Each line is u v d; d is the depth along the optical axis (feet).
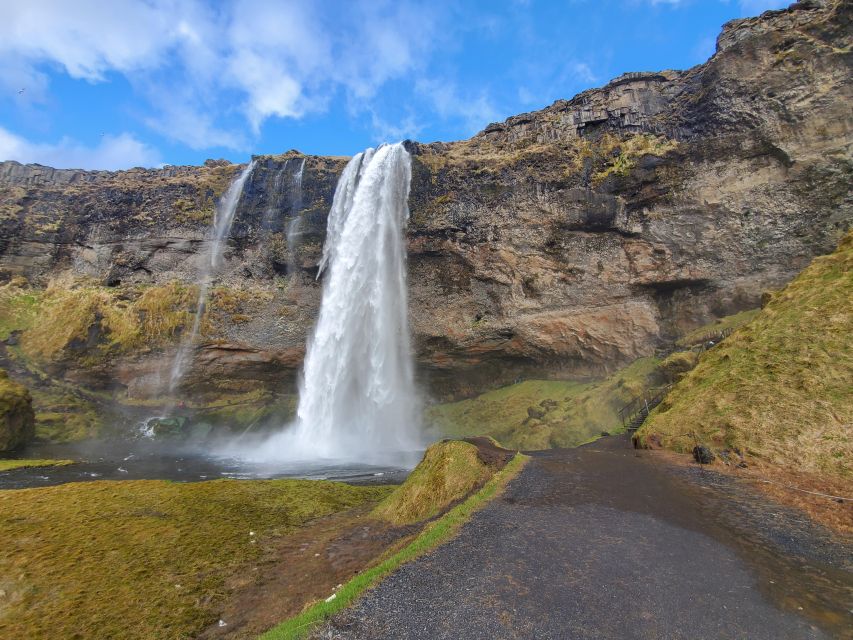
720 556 27.78
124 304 139.54
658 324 109.19
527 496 40.73
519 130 143.84
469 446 50.83
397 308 131.64
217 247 143.54
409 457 102.27
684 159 104.68
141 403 133.59
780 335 58.75
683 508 36.91
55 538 38.14
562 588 23.80
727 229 99.25
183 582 31.96
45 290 151.94
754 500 37.60
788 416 48.08
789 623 20.48
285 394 148.05
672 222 105.50
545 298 120.78
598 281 114.93
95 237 155.63
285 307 137.90
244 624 26.68
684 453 54.34
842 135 87.40
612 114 122.62
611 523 33.65
